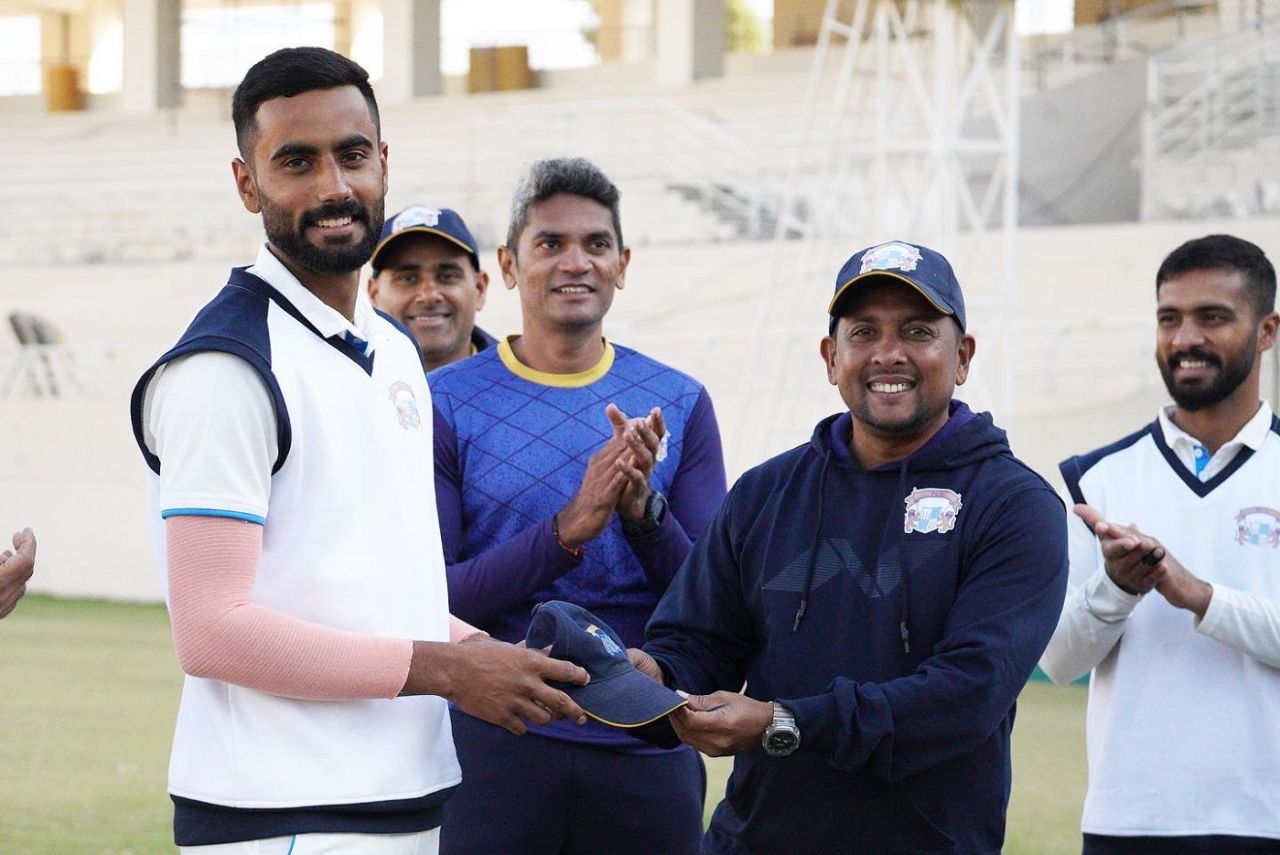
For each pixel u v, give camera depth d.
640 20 25.56
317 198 2.61
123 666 10.15
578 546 3.38
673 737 2.79
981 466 2.83
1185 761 3.22
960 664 2.66
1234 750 3.19
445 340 4.29
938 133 11.59
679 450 3.69
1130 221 16.45
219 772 2.55
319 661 2.49
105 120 25.38
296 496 2.57
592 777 3.42
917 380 2.82
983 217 12.09
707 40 21.77
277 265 2.65
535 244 3.64
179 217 20.28
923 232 12.03
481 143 20.23
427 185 18.91
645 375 3.73
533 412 3.62
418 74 23.78
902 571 2.78
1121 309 13.87
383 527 2.64
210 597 2.47
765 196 16.92
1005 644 2.67
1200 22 18.55
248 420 2.51
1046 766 7.17
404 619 2.65
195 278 18.31
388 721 2.62
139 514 14.29
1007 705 2.71
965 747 2.68
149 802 6.36
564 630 2.71
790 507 2.93
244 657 2.46
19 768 7.00
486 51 24.83
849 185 16.09
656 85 21.80
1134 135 16.47
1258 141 14.91
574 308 3.62
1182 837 3.20
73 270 18.84
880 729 2.63
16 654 10.69
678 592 3.06
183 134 24.38
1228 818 3.19
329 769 2.55
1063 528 2.80
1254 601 3.12
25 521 14.71
